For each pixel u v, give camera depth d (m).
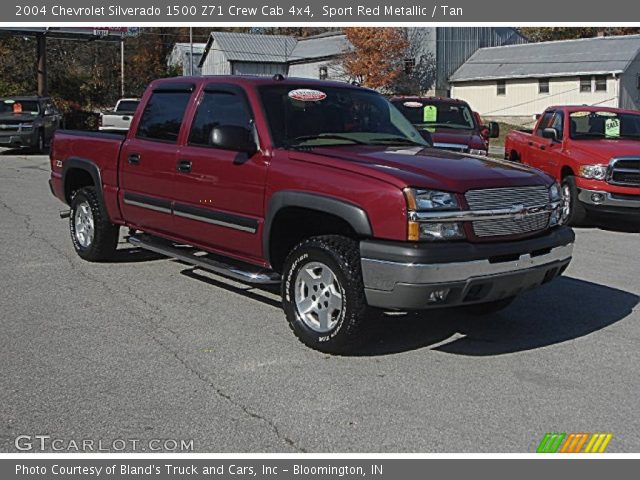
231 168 6.00
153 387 4.75
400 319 6.34
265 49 55.84
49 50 46.38
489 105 45.97
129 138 7.42
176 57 65.50
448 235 4.90
